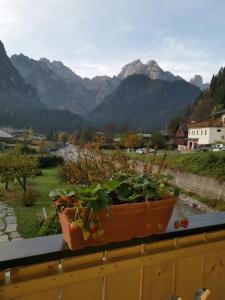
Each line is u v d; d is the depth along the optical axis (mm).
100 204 1455
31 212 12008
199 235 1956
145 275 1728
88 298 1543
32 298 1393
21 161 16734
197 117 82500
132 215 1602
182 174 24781
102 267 1566
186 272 1909
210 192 20766
